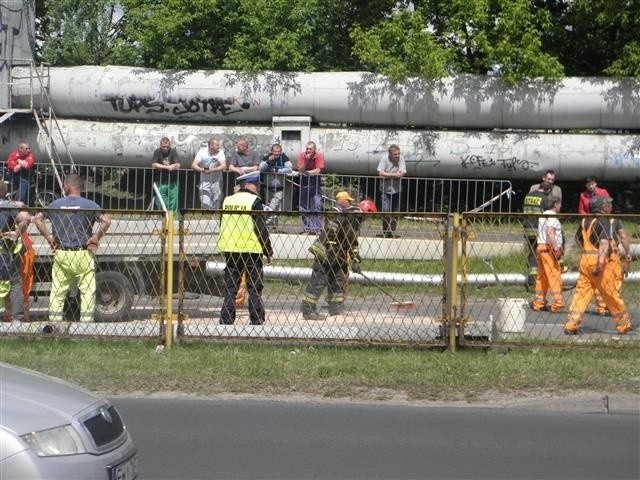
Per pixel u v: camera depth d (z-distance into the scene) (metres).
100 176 19.59
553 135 24.95
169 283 11.45
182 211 11.55
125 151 25.53
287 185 19.56
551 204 17.14
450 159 24.92
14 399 5.77
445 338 11.50
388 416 9.39
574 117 24.77
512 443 8.58
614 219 12.03
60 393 6.09
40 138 25.31
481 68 26.69
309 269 13.02
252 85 25.41
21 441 5.43
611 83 24.61
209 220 13.22
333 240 12.02
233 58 25.83
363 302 12.17
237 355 11.13
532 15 25.39
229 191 19.47
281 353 11.26
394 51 25.23
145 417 9.22
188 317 11.95
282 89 25.33
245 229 11.84
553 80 24.72
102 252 12.83
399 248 12.88
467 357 11.16
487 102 24.78
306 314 12.01
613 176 24.88
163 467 7.77
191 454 8.12
